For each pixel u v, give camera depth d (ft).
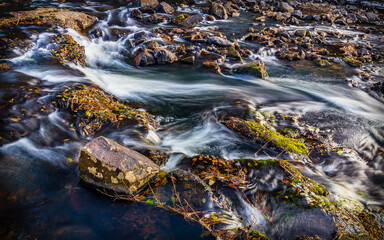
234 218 12.63
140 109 23.20
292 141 19.11
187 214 12.33
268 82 30.30
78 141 17.24
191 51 35.32
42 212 12.44
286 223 12.85
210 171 15.31
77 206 12.82
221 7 52.03
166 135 19.84
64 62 26.73
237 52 35.04
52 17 34.40
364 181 16.75
